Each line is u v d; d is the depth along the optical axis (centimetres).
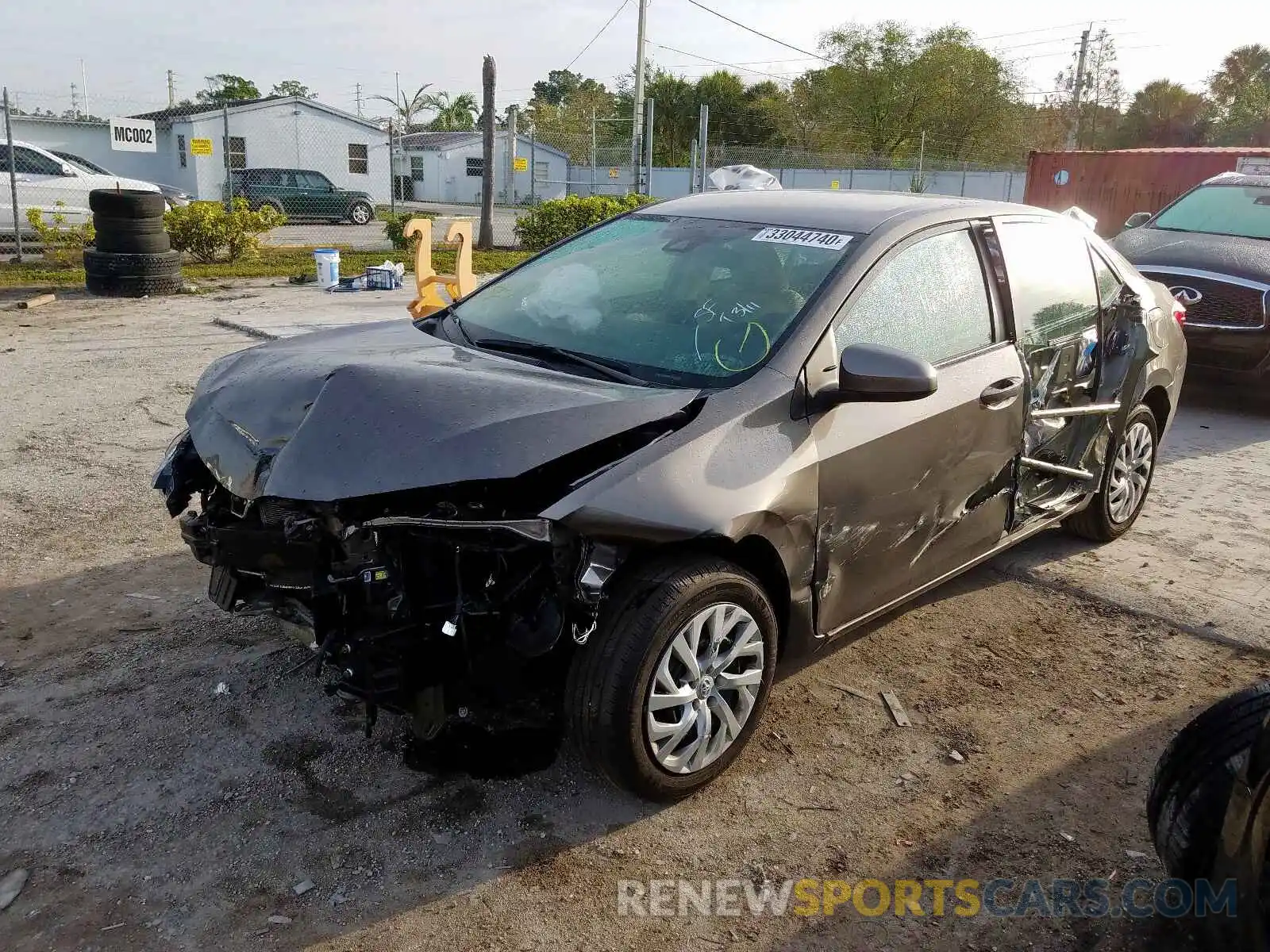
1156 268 859
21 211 1673
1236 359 825
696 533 291
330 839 293
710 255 391
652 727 296
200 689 366
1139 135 5400
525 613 295
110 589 443
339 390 314
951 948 264
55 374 834
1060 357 451
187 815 301
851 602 360
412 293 1406
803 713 370
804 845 301
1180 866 260
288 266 1705
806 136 5581
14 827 293
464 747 337
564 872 285
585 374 349
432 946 257
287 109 3866
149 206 1319
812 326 342
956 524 399
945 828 310
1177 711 381
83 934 257
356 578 299
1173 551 537
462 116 6912
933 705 379
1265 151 1512
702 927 268
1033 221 461
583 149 3656
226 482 315
